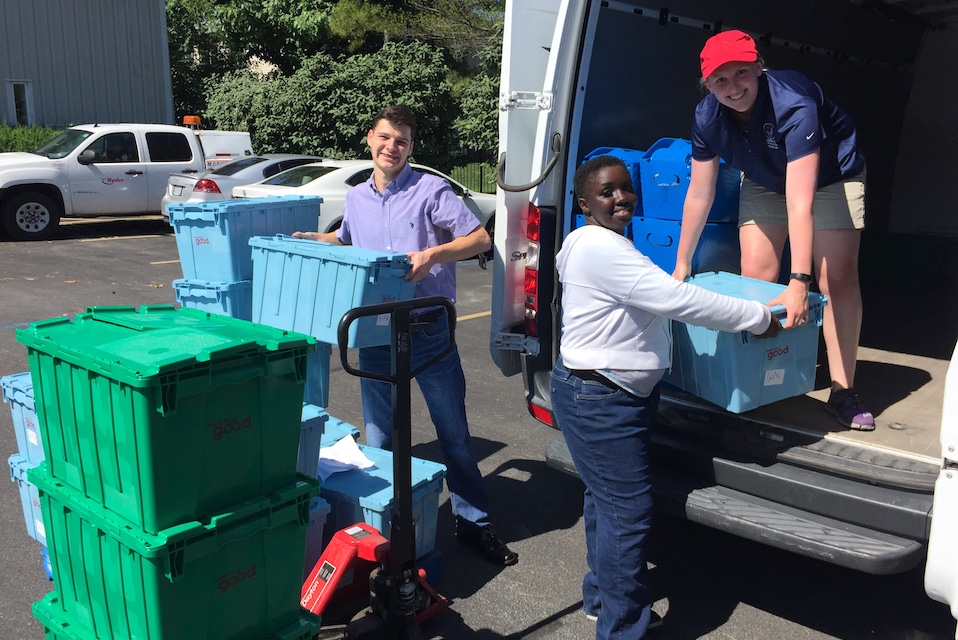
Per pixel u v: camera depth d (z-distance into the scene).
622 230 2.90
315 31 22.69
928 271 6.70
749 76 3.10
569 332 2.91
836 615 3.40
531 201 3.77
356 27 19.33
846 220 3.46
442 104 19.56
